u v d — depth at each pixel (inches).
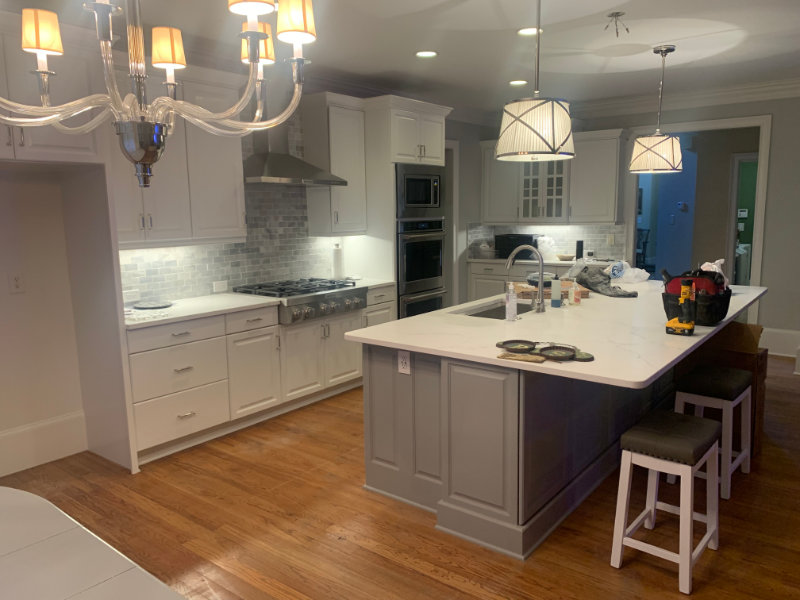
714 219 305.4
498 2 125.6
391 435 118.5
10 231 132.9
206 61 164.6
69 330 143.6
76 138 120.5
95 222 131.3
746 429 126.4
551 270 254.2
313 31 64.5
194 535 107.8
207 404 148.3
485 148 277.3
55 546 48.5
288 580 94.1
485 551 101.2
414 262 206.7
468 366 101.0
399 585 92.4
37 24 69.8
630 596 88.7
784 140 219.9
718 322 116.6
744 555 98.7
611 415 132.3
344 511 115.7
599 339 106.7
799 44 162.7
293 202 194.2
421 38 151.8
